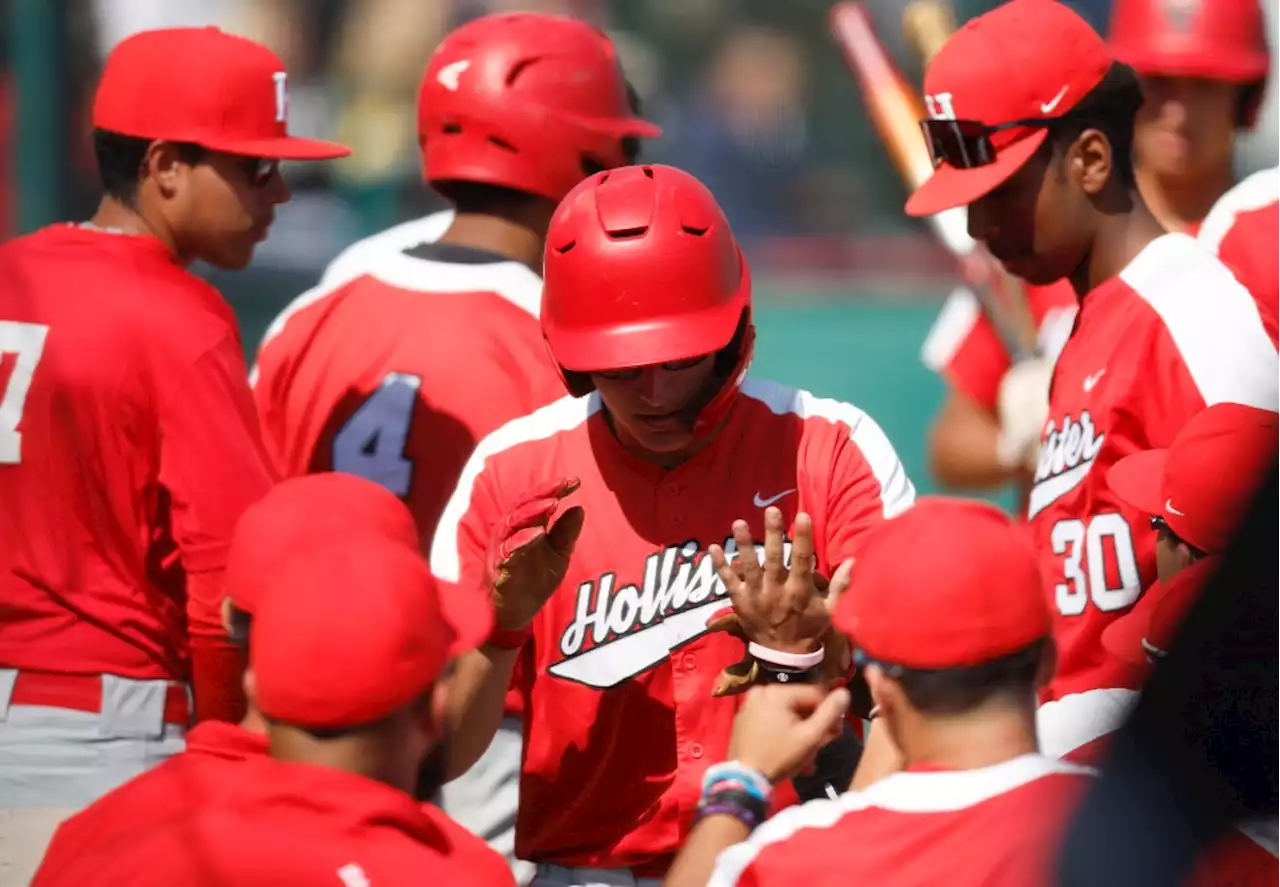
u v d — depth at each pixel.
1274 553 9.47
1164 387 11.10
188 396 12.02
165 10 27.42
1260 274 13.32
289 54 28.55
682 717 10.36
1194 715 8.73
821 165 31.95
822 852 8.38
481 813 12.71
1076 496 11.52
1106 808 8.25
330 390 13.40
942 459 18.50
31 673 12.03
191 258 12.88
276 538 9.07
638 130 13.72
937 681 8.45
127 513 12.07
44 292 12.09
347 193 28.06
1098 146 11.79
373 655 8.38
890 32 27.97
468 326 13.20
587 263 10.05
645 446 10.27
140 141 12.55
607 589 10.48
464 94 13.30
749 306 10.27
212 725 8.90
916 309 27.58
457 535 10.80
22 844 11.94
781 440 10.55
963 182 11.86
